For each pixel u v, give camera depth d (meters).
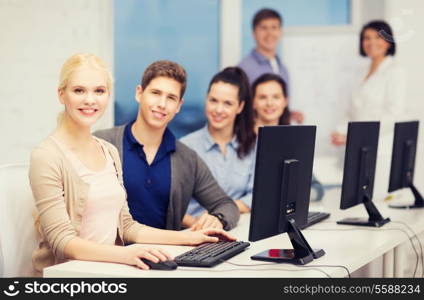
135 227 2.77
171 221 3.18
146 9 5.62
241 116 3.95
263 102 4.41
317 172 5.38
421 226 3.43
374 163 3.56
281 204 2.46
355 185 3.35
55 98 4.86
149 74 3.05
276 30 5.48
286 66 5.61
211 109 3.87
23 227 2.62
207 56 5.73
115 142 3.12
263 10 5.48
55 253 2.40
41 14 4.84
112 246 2.35
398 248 3.52
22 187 2.64
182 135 5.79
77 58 2.50
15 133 4.86
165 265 2.23
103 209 2.57
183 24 5.69
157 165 3.13
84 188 2.50
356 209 3.98
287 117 4.50
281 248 2.68
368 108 5.43
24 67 4.84
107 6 5.16
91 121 2.51
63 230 2.39
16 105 4.85
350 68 5.52
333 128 5.57
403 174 4.05
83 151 2.57
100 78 2.51
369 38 5.32
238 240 2.84
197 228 2.96
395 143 3.92
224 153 3.97
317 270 2.28
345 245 2.80
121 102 5.62
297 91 5.62
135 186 3.08
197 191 3.29
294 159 2.53
